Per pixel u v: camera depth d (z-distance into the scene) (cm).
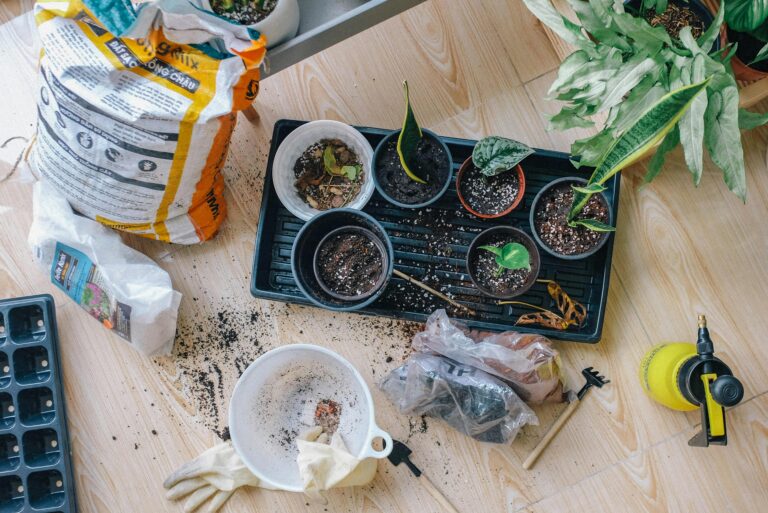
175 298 107
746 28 84
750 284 108
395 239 108
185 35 90
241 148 114
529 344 103
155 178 98
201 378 111
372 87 114
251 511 108
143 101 90
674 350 99
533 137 112
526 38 113
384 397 109
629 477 106
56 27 90
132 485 109
